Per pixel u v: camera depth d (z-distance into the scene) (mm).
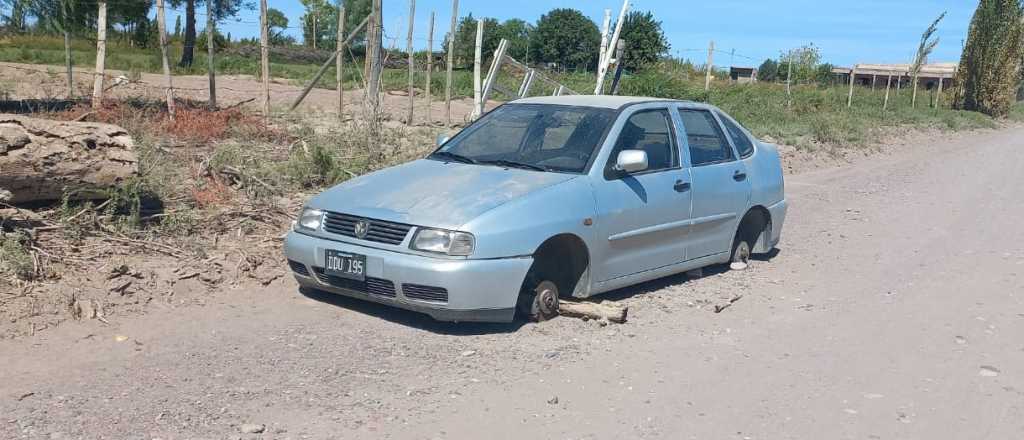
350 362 5438
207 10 14180
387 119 16484
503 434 4570
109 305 6047
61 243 6719
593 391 5211
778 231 8820
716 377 5531
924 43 39969
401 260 5855
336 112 16812
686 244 7547
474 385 5199
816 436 4715
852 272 8492
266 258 7340
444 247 5801
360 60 34656
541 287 6371
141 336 5688
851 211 12234
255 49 41188
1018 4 45562
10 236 6418
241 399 4809
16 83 18969
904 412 5078
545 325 6348
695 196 7516
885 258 9164
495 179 6508
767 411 5023
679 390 5289
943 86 71250
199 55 40219
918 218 11797
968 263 9016
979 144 27734
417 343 5840
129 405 4648
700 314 6898
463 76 30594
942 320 6934
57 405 4602
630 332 6340
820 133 22391
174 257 6988
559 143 6977
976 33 46281
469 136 7457
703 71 42188
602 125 7055
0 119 6910
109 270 6426
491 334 6098
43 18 20578
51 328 5656
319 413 4684
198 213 8008
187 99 16609
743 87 31953
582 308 6504
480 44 16719
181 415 4555
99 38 12406
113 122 11594
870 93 42875
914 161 20250
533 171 6715
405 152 12055
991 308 7316
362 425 4570
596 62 70625
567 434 4613
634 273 7031
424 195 6262
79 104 13180
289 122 14156
